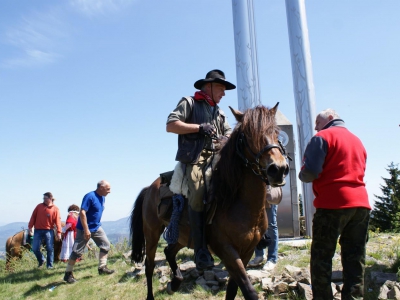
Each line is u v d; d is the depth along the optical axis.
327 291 3.37
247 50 7.85
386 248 5.78
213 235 3.41
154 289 5.35
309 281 4.47
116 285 5.96
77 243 6.72
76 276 7.12
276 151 3.02
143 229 5.14
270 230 5.44
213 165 3.64
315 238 3.46
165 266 5.98
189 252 6.77
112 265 7.48
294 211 7.55
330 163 3.39
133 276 6.18
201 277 5.28
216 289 4.95
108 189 7.05
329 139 3.41
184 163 3.79
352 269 3.37
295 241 6.87
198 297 4.80
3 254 10.50
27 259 9.93
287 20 7.86
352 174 3.36
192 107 3.87
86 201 6.79
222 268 5.48
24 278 7.69
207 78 3.93
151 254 4.96
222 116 4.11
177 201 3.94
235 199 3.35
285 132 7.78
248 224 3.29
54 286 6.59
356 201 3.29
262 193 3.29
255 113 3.24
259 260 5.49
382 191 18.14
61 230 9.80
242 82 7.80
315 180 3.52
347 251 3.43
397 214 16.45
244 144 3.27
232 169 3.33
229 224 3.29
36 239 9.08
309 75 7.47
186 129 3.66
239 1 8.01
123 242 9.85
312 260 3.46
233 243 3.30
